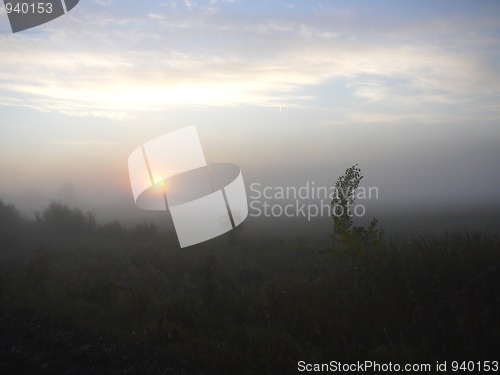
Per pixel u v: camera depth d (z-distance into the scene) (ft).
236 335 24.93
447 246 31.19
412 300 25.72
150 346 22.88
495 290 25.36
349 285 30.12
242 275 44.80
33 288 35.47
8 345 21.75
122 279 41.57
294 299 29.78
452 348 21.22
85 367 19.49
